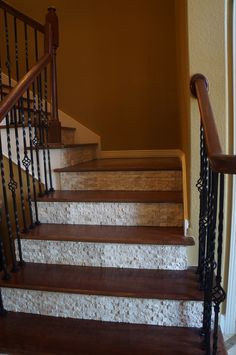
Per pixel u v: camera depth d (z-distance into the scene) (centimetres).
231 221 161
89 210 181
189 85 143
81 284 145
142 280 147
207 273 120
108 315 143
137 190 204
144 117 304
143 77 299
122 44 299
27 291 149
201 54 140
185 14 154
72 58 311
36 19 312
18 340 132
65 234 165
